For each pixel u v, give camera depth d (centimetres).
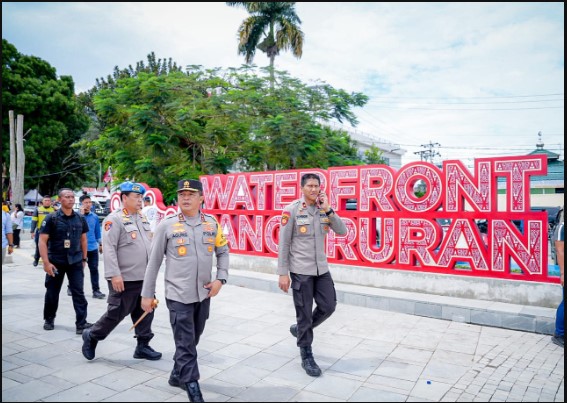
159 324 547
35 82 2492
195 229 361
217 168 1467
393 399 340
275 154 1527
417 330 536
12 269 962
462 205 654
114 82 2789
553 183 2292
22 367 397
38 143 2505
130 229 412
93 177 3494
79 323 501
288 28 2372
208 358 429
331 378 382
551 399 343
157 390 351
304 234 404
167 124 1411
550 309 559
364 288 700
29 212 2514
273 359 428
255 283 775
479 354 450
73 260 502
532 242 597
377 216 725
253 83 1648
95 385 358
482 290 619
